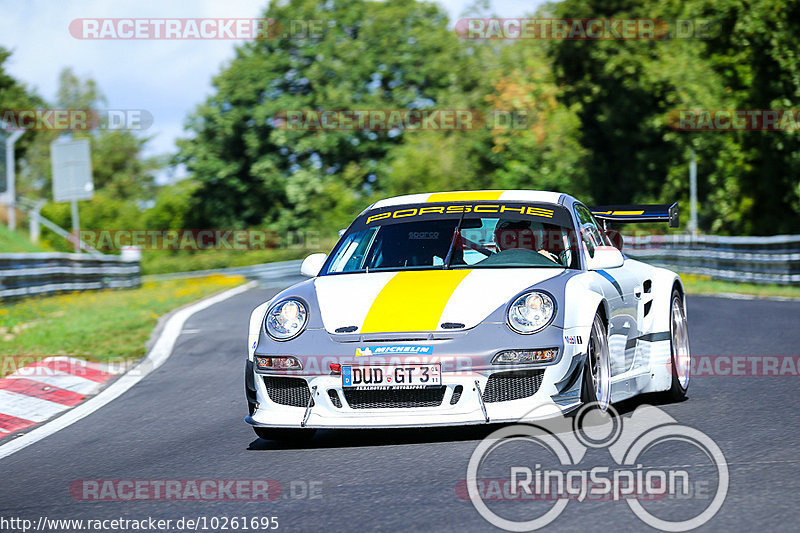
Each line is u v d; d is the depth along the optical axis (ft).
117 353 85.30
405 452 42.91
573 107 349.82
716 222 300.61
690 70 283.18
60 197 276.21
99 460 46.37
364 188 396.37
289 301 47.57
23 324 112.16
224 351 86.74
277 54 414.41
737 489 33.81
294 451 45.37
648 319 54.70
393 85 408.05
